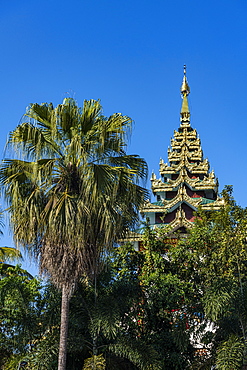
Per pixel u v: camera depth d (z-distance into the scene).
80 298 21.19
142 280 24.47
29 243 18.34
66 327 18.03
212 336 21.61
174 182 43.31
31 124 18.70
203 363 21.02
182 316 22.58
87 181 17.69
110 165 18.98
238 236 23.14
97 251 18.30
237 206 24.23
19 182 18.78
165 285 23.72
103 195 17.72
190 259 25.17
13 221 18.47
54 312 21.08
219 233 24.53
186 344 21.25
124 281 22.69
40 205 18.44
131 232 20.52
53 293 21.61
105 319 19.38
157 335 22.81
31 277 28.02
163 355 22.36
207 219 27.89
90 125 19.38
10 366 20.92
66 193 17.80
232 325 21.23
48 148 18.78
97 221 18.06
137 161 19.52
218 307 19.80
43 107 19.34
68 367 21.19
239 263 23.11
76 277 17.72
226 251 23.25
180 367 22.52
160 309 23.55
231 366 18.88
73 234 17.23
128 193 18.94
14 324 22.38
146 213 41.00
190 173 45.56
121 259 25.23
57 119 19.19
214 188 42.62
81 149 18.00
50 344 19.83
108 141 18.95
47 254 17.73
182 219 36.75
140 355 19.53
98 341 20.91
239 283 22.14
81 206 17.53
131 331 22.69
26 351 21.88
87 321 20.80
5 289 21.88
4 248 27.56
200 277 24.42
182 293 23.47
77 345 20.03
